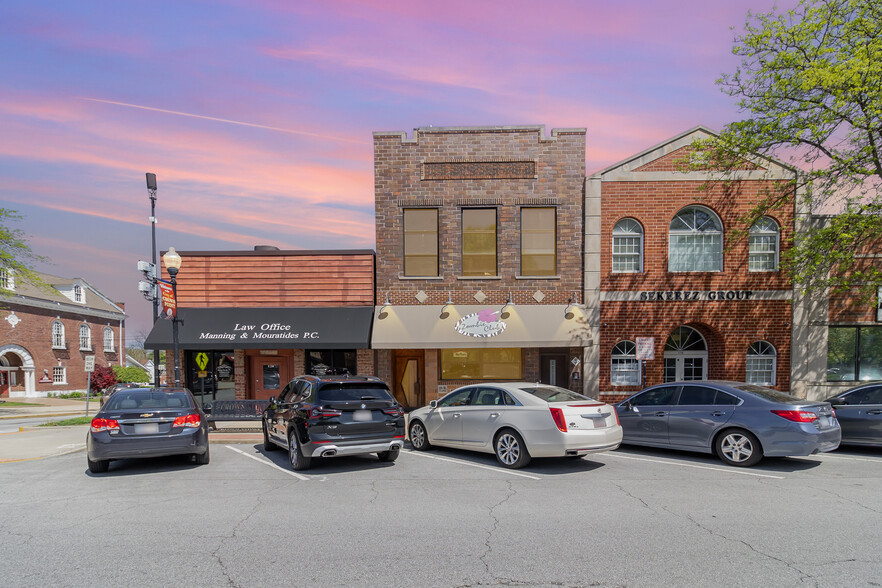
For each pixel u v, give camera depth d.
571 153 15.11
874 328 14.85
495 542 5.01
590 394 14.62
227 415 13.38
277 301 15.47
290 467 8.62
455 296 15.09
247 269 15.58
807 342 14.62
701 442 8.87
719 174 14.75
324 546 4.93
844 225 13.22
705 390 9.13
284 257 15.55
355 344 14.24
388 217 15.22
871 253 14.52
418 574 4.28
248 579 4.21
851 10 12.48
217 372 15.91
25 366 35.34
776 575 4.23
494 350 15.41
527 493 6.83
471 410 9.12
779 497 6.59
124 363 47.47
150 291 15.09
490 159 15.16
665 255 14.78
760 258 14.90
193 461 9.12
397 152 15.24
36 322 36.25
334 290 15.38
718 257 14.95
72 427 14.93
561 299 15.01
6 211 22.05
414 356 15.89
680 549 4.81
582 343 14.12
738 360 14.65
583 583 4.10
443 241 15.15
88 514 6.03
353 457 9.44
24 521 5.77
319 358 15.66
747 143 13.43
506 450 8.46
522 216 15.25
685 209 14.98
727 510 6.03
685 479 7.59
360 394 8.53
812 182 14.04
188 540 5.12
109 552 4.81
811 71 12.05
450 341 14.13
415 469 8.38
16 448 10.69
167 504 6.43
